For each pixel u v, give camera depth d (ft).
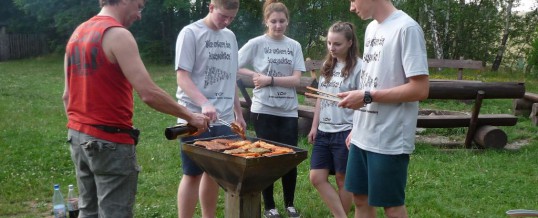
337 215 12.31
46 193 16.63
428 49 68.33
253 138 10.65
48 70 66.54
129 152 8.72
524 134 26.17
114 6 8.66
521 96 22.52
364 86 9.43
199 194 11.88
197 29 11.32
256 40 14.32
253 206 9.52
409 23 8.59
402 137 8.96
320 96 10.10
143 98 8.33
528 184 17.48
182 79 11.02
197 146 9.40
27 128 27.07
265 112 13.87
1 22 96.99
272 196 14.05
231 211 9.62
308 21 68.95
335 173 12.44
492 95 22.36
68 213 13.96
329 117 12.27
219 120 10.89
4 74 59.82
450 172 18.86
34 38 93.61
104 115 8.43
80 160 8.86
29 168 19.49
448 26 67.36
